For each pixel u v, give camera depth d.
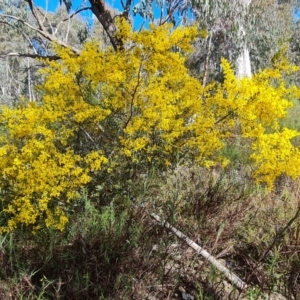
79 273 2.20
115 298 2.06
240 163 3.89
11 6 6.43
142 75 2.84
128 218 2.62
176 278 2.23
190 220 2.75
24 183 2.47
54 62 2.76
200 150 3.00
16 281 2.14
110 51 2.86
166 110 2.74
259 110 2.82
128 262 2.25
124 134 2.88
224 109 2.84
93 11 5.17
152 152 2.89
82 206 2.76
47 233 2.52
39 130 2.50
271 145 2.82
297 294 2.15
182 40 2.86
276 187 3.57
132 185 2.85
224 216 2.76
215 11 5.38
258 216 2.88
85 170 2.66
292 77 10.77
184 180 3.23
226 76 2.77
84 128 2.91
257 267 2.30
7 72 17.12
